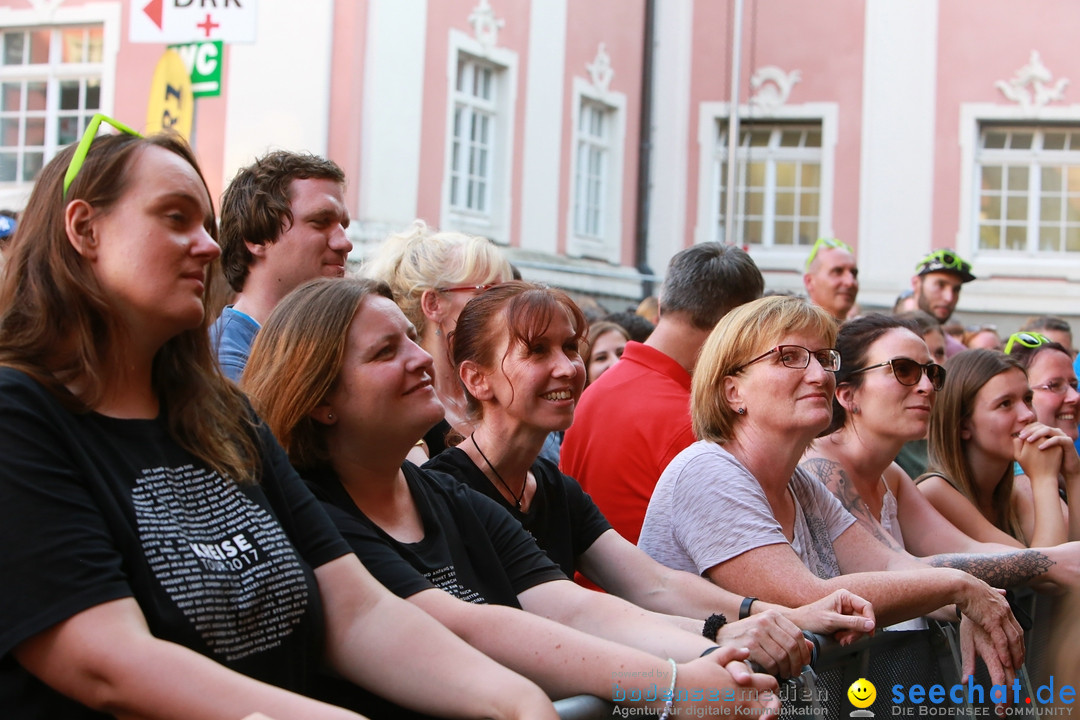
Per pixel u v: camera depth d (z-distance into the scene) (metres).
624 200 15.02
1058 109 14.56
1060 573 3.04
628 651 1.96
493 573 2.27
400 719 1.96
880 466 3.34
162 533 1.65
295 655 1.77
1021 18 14.66
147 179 1.72
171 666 1.51
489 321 2.66
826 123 15.09
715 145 15.41
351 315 2.15
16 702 1.52
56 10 11.51
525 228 13.22
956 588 2.59
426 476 2.33
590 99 14.40
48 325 1.66
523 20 13.00
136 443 1.70
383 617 1.88
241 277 3.20
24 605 1.48
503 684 1.78
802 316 2.79
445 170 11.83
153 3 5.55
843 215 15.05
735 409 2.82
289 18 10.61
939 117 14.82
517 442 2.64
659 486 2.80
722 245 3.73
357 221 10.66
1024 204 14.92
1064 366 4.73
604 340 5.52
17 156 11.73
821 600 2.35
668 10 15.42
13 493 1.51
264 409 2.14
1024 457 3.78
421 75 11.38
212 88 6.68
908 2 14.84
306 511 1.93
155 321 1.72
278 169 3.17
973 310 14.77
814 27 15.12
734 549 2.60
